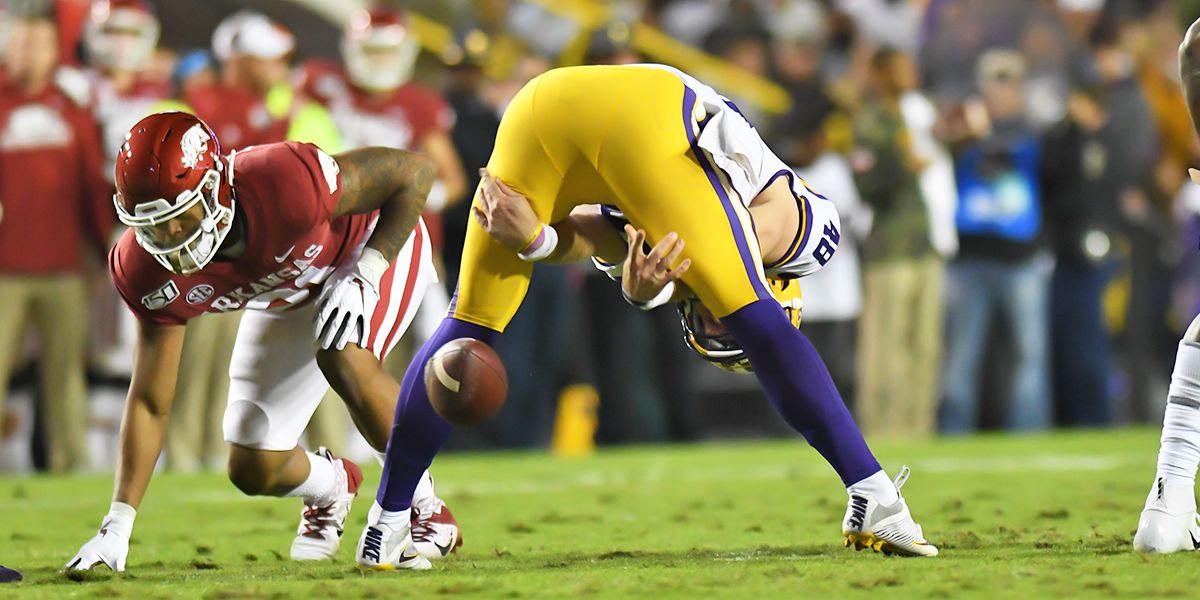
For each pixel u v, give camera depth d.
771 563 14.26
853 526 14.50
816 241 14.82
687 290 14.39
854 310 36.47
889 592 12.10
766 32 39.91
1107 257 38.00
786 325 13.99
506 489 25.53
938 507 20.52
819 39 40.28
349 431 32.31
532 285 34.41
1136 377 40.78
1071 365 37.97
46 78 30.44
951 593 11.98
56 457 31.23
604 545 16.95
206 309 14.58
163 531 19.67
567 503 22.73
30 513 22.41
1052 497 21.69
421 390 14.02
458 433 35.41
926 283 35.03
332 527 16.55
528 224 13.71
